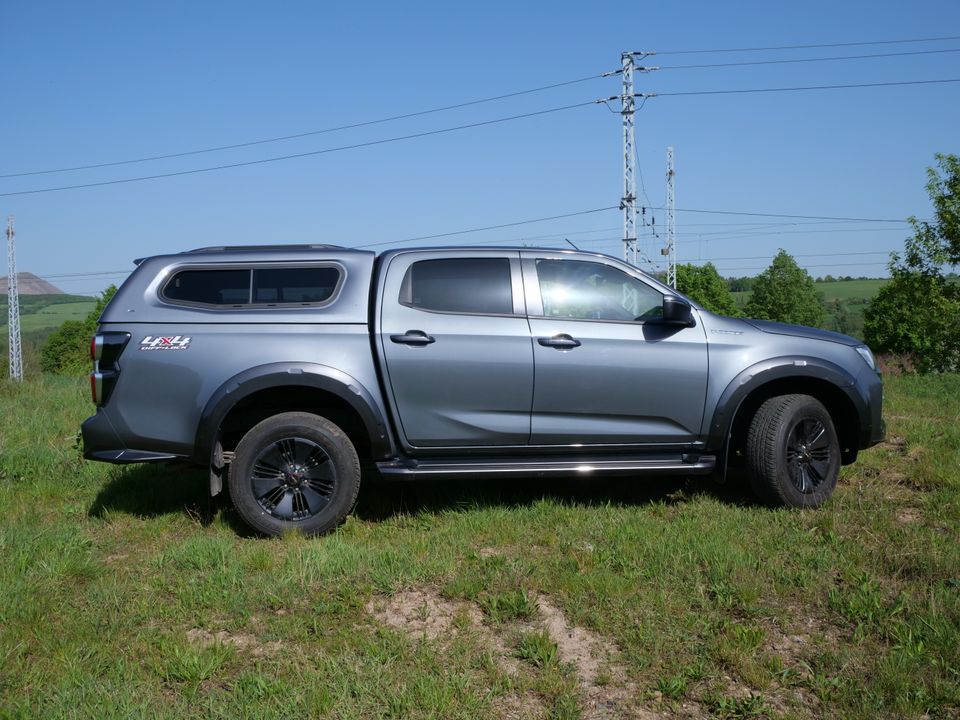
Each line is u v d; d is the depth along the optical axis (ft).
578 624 12.10
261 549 15.10
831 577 13.57
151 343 15.84
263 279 16.53
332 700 9.82
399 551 14.75
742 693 10.12
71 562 14.17
